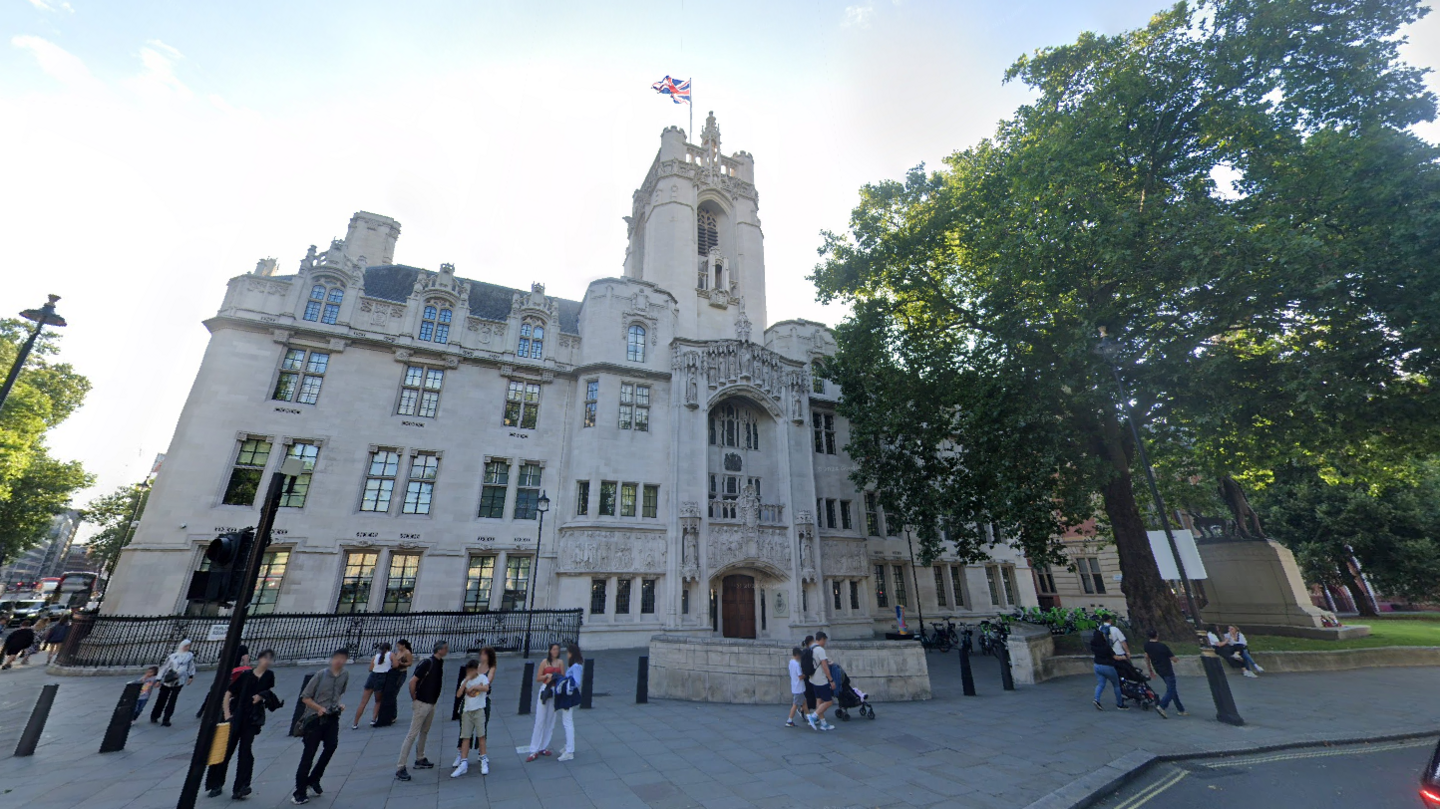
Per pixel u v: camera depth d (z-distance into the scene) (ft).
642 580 81.97
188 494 67.15
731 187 126.41
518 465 85.87
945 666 63.93
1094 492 66.39
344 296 83.05
